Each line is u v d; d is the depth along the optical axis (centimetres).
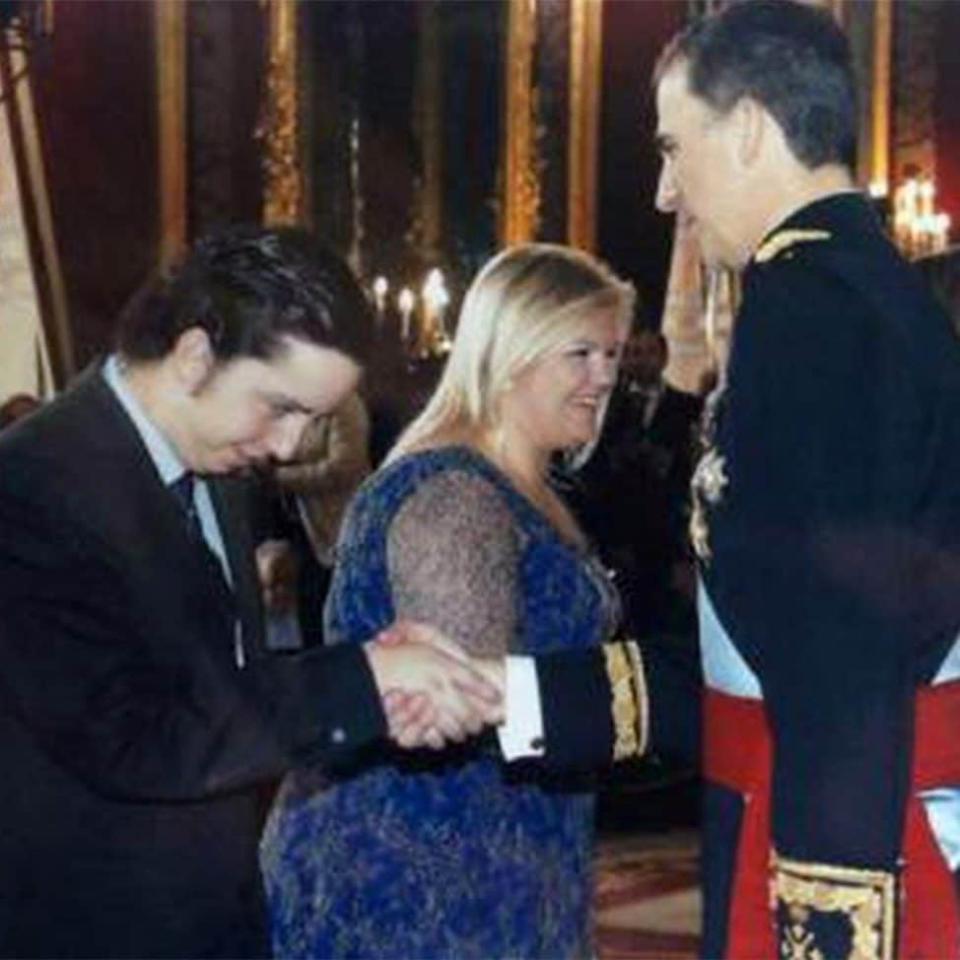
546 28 1297
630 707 291
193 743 246
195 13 1170
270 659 265
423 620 304
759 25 251
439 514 307
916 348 237
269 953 268
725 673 249
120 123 1122
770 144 249
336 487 584
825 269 239
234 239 249
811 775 228
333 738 262
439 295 1191
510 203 1295
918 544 234
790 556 232
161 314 251
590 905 331
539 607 317
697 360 795
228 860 258
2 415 859
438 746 283
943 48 1184
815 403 233
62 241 1091
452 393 324
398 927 309
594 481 765
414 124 1282
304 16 1236
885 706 227
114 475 248
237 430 250
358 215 1271
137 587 246
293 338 244
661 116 257
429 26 1288
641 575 767
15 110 1071
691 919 655
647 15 1291
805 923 228
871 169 1185
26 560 243
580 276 324
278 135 1212
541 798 317
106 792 245
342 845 311
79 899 247
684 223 290
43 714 242
